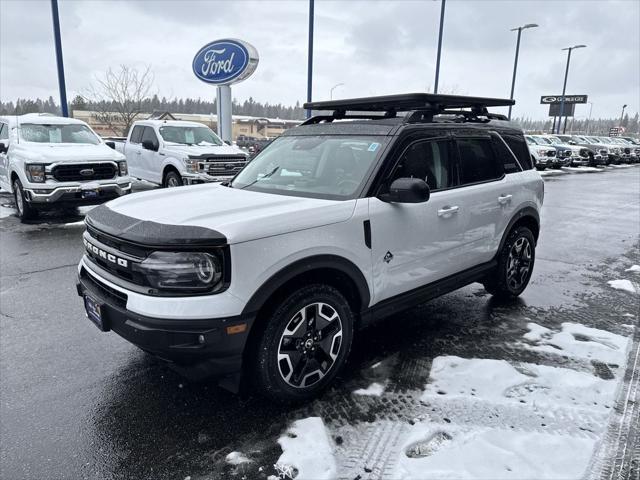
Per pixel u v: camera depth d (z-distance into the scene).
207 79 18.70
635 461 2.49
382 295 3.38
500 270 4.63
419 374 3.39
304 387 2.98
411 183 3.12
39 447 2.63
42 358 3.64
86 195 8.40
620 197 14.15
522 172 4.76
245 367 2.88
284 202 3.10
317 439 2.65
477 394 3.12
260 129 80.75
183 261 2.52
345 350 3.18
